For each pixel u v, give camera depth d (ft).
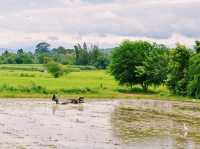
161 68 533.14
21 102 378.94
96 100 426.10
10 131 227.61
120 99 446.60
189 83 476.54
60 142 204.85
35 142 201.98
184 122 289.12
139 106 385.09
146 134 237.04
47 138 213.05
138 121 286.87
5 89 431.43
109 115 312.50
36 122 263.70
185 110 362.53
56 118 285.23
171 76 500.33
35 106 352.90
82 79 640.58
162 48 559.38
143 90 542.98
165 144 211.00
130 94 495.82
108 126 260.01
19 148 187.32
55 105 366.63
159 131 248.73
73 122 270.26
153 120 294.66
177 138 228.22
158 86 575.79
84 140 212.64
